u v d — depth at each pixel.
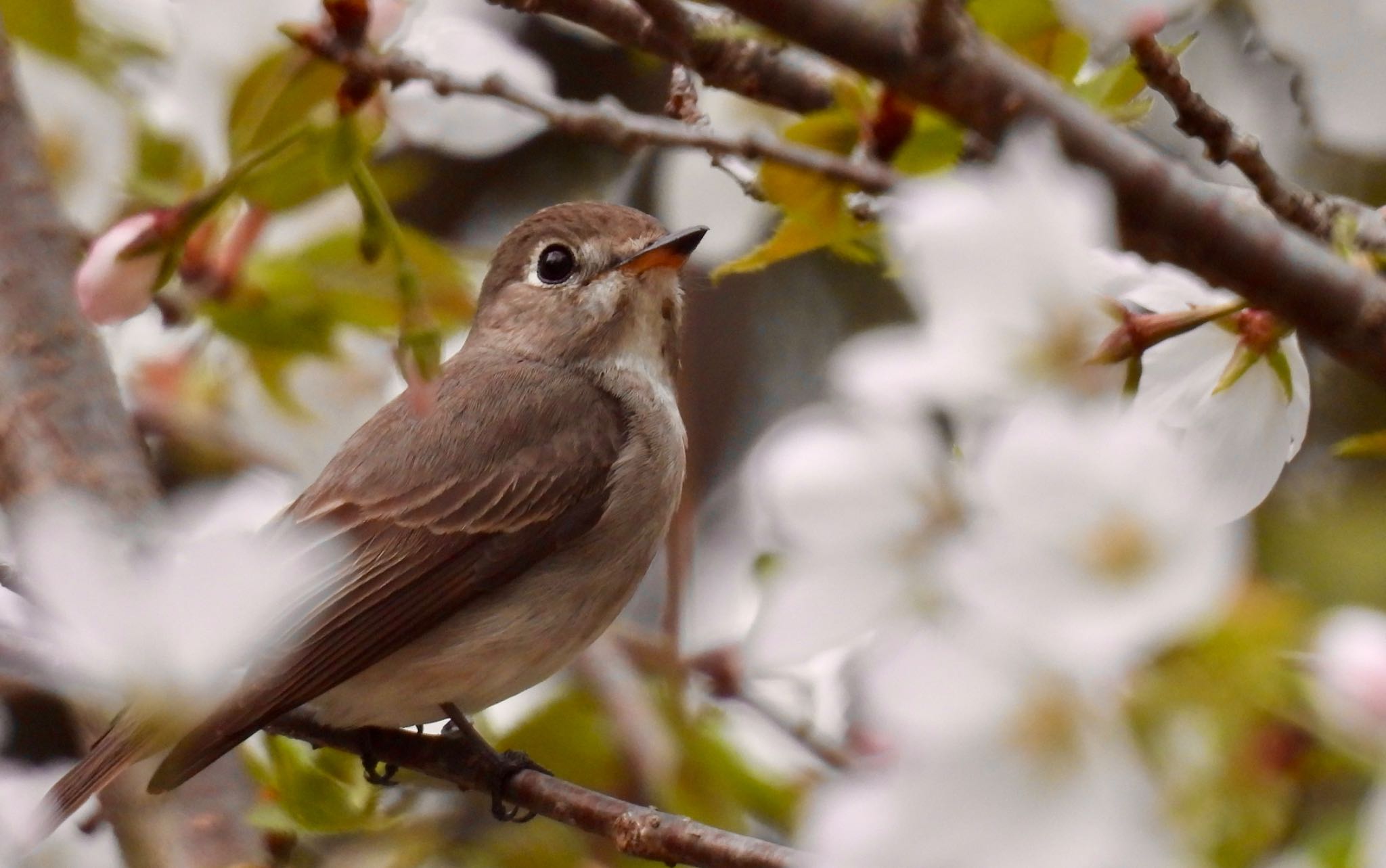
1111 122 5.60
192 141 8.01
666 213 10.30
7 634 6.10
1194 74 7.63
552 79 12.45
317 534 8.75
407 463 8.98
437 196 12.69
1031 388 3.87
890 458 3.88
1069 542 3.48
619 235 9.91
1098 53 5.98
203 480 9.12
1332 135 4.75
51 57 8.07
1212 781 3.80
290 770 7.36
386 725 8.46
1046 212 3.94
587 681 8.84
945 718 3.52
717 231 9.55
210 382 9.14
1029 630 3.46
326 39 6.31
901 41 4.67
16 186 7.20
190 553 4.65
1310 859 4.14
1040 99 4.78
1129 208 4.86
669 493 9.52
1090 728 3.52
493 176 12.75
